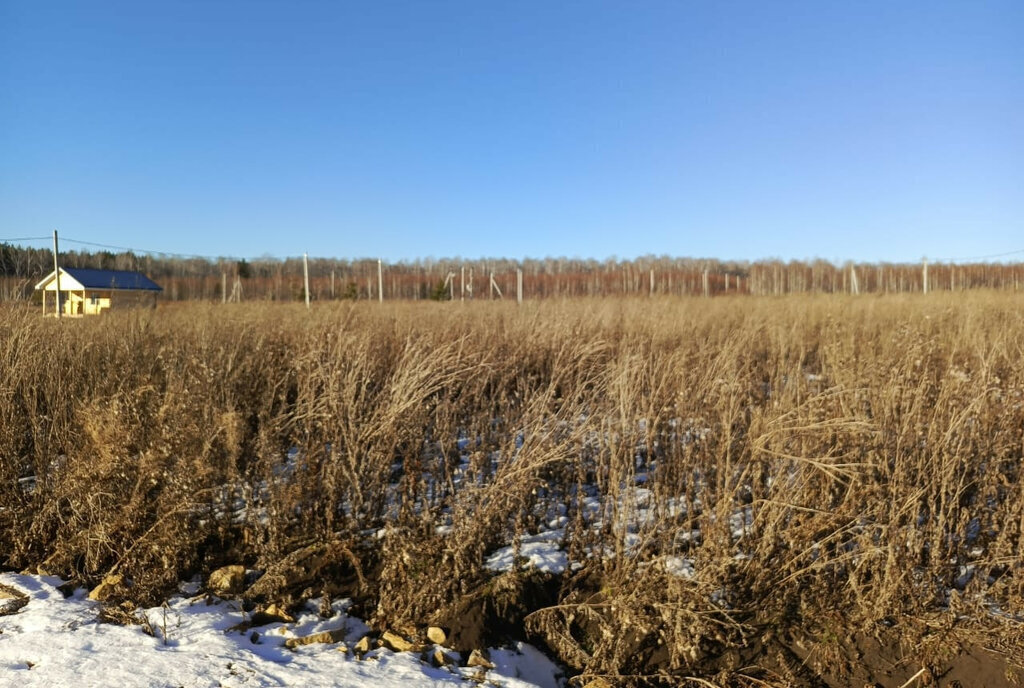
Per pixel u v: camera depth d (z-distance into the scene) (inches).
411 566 169.3
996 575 174.6
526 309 457.4
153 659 130.8
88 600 160.2
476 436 218.8
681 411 211.3
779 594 166.4
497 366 266.8
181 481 175.8
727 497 171.6
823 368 251.3
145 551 171.6
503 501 175.9
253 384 239.9
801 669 149.9
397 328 352.2
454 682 133.5
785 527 175.6
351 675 131.2
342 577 180.2
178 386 203.9
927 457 177.8
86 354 251.9
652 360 275.1
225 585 171.2
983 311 424.2
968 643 152.5
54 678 121.0
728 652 154.9
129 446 185.3
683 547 185.6
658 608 157.5
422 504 193.6
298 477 193.0
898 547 163.3
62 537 180.7
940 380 211.5
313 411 208.5
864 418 185.8
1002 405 190.9
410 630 155.9
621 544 172.1
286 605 164.6
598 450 203.9
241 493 208.7
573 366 263.9
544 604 171.6
